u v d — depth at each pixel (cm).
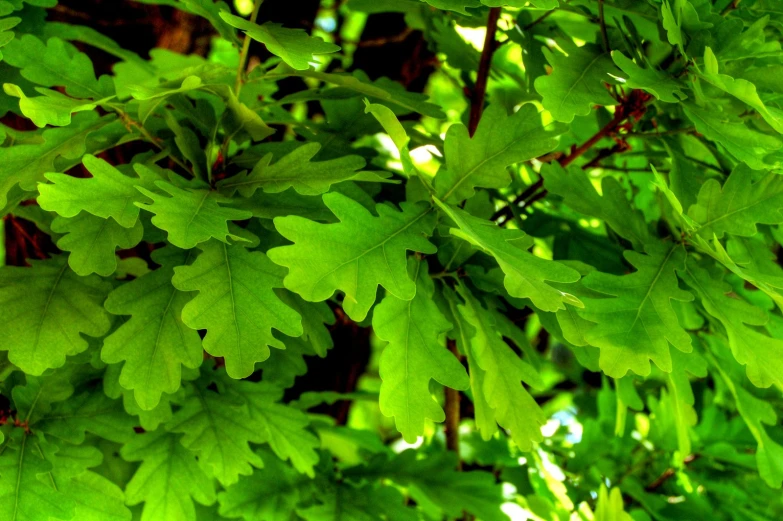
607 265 119
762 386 103
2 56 103
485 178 104
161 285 102
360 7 125
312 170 103
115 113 105
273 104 111
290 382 117
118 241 100
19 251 129
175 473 111
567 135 132
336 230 99
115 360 99
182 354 100
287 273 100
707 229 107
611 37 111
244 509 114
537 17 127
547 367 191
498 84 149
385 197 116
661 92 104
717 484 130
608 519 115
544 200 127
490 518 121
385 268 99
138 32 151
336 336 151
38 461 106
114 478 115
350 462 152
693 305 116
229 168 109
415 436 99
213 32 157
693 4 105
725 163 116
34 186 101
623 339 102
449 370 100
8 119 127
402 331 100
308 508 117
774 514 130
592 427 132
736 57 105
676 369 109
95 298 103
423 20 129
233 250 100
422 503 133
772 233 115
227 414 113
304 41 102
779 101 109
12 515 103
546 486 128
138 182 100
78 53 105
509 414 104
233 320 98
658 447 133
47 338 101
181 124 110
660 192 113
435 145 117
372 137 152
